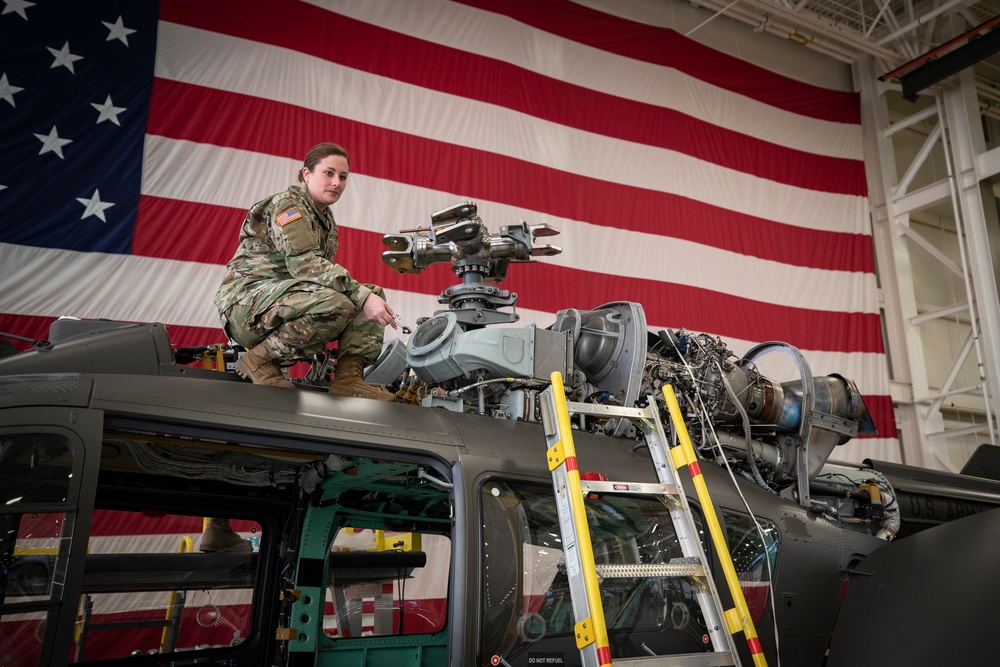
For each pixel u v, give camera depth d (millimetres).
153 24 7148
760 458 3660
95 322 3010
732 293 9852
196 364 6527
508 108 8906
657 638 2596
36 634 1936
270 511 3555
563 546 2357
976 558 2939
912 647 2693
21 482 2021
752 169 10727
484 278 3537
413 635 3795
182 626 3287
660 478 2727
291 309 2709
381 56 8289
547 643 2443
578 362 3363
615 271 9016
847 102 12109
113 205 6578
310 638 3441
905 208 12414
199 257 6820
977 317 11438
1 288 5992
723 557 2533
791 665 3010
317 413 2475
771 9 10844
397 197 7887
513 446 2719
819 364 10258
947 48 11148
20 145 6336
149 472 3170
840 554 3367
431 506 3770
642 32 10344
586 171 9250
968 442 13281
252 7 7684
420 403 3027
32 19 6617
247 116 7363
